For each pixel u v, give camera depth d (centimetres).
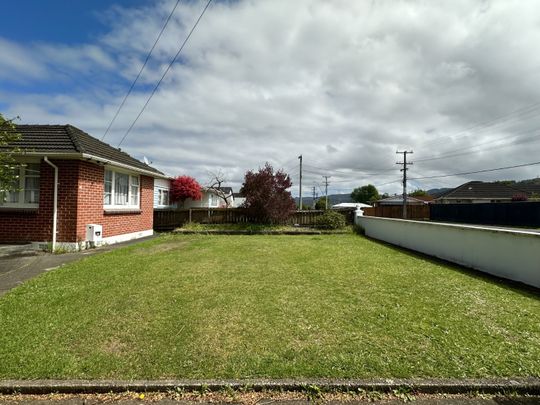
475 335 336
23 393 246
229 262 713
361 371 267
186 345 313
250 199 1572
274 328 353
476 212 2702
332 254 841
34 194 883
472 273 638
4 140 776
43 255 804
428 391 247
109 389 247
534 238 534
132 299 448
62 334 335
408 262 746
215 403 235
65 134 959
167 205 2170
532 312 408
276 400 238
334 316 389
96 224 945
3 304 425
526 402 237
